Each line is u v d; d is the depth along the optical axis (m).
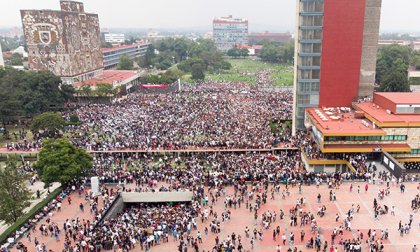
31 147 111.38
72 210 73.69
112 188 82.94
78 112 149.25
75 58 192.50
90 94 179.88
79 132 122.56
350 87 113.06
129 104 163.00
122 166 96.94
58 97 158.12
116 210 74.38
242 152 103.38
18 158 109.06
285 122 130.25
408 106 96.69
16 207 68.69
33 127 120.88
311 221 66.44
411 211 68.62
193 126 124.12
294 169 90.19
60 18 179.62
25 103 147.50
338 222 66.38
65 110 158.88
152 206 79.19
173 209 72.38
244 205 74.38
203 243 61.75
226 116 137.50
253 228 66.19
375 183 79.56
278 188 78.81
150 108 152.50
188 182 82.62
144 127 123.62
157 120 132.25
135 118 136.12
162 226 64.19
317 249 58.72
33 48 184.88
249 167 88.31
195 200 75.38
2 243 61.72
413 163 92.44
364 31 110.31
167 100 171.00
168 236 64.44
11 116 134.38
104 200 75.38
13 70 179.25
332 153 91.31
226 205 73.44
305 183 82.06
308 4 106.75
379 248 56.72
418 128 90.00
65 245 59.34
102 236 60.47
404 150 88.62
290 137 110.88
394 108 97.38
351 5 106.50
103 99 182.25
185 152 104.00
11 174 70.94
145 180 85.31
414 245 56.62
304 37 109.06
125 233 61.91
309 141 104.44
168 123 128.38
